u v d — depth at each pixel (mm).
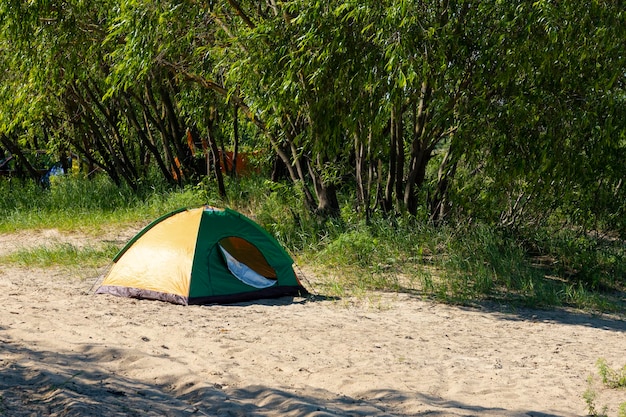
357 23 11477
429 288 12000
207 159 21375
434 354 7965
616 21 11188
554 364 7859
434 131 14883
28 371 5652
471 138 12188
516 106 11781
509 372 7348
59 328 8039
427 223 14953
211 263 10500
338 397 6012
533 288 12352
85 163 26156
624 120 11984
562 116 11844
